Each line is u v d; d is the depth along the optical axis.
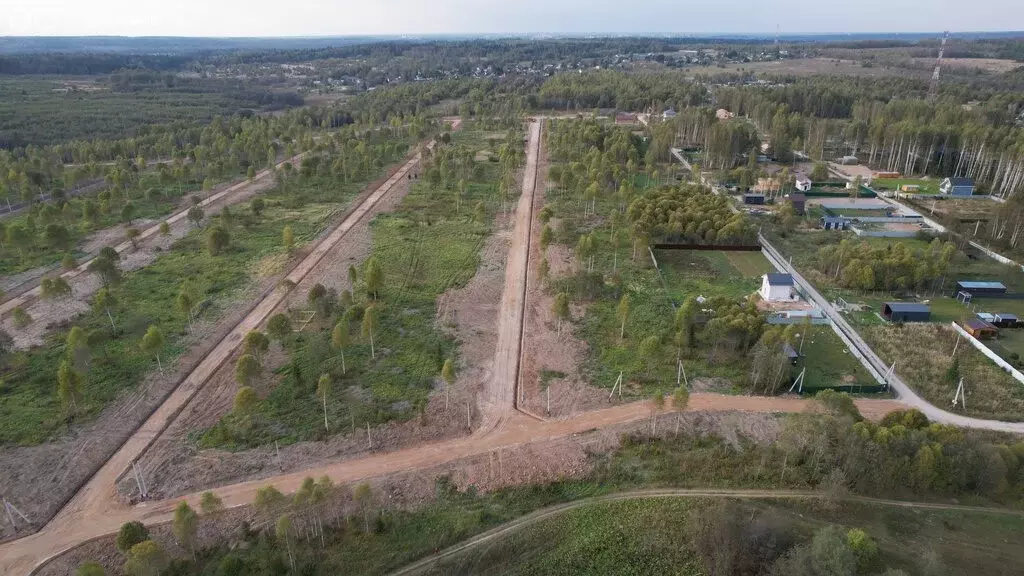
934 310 92.56
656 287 100.00
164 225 117.50
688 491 55.97
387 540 51.06
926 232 123.38
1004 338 83.44
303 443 62.41
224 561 46.94
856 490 55.69
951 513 53.53
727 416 67.00
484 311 91.62
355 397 69.88
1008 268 105.25
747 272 107.25
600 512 53.44
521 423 66.19
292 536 50.94
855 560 46.06
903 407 68.81
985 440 62.69
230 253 111.62
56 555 49.28
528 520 53.09
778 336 75.31
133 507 54.31
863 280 97.88
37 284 97.88
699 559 48.44
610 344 82.31
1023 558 48.97
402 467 59.38
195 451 61.22
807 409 63.34
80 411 66.19
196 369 75.50
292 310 88.62
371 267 92.31
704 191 140.38
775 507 53.72
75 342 72.88
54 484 56.44
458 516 53.53
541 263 101.50
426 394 70.94
